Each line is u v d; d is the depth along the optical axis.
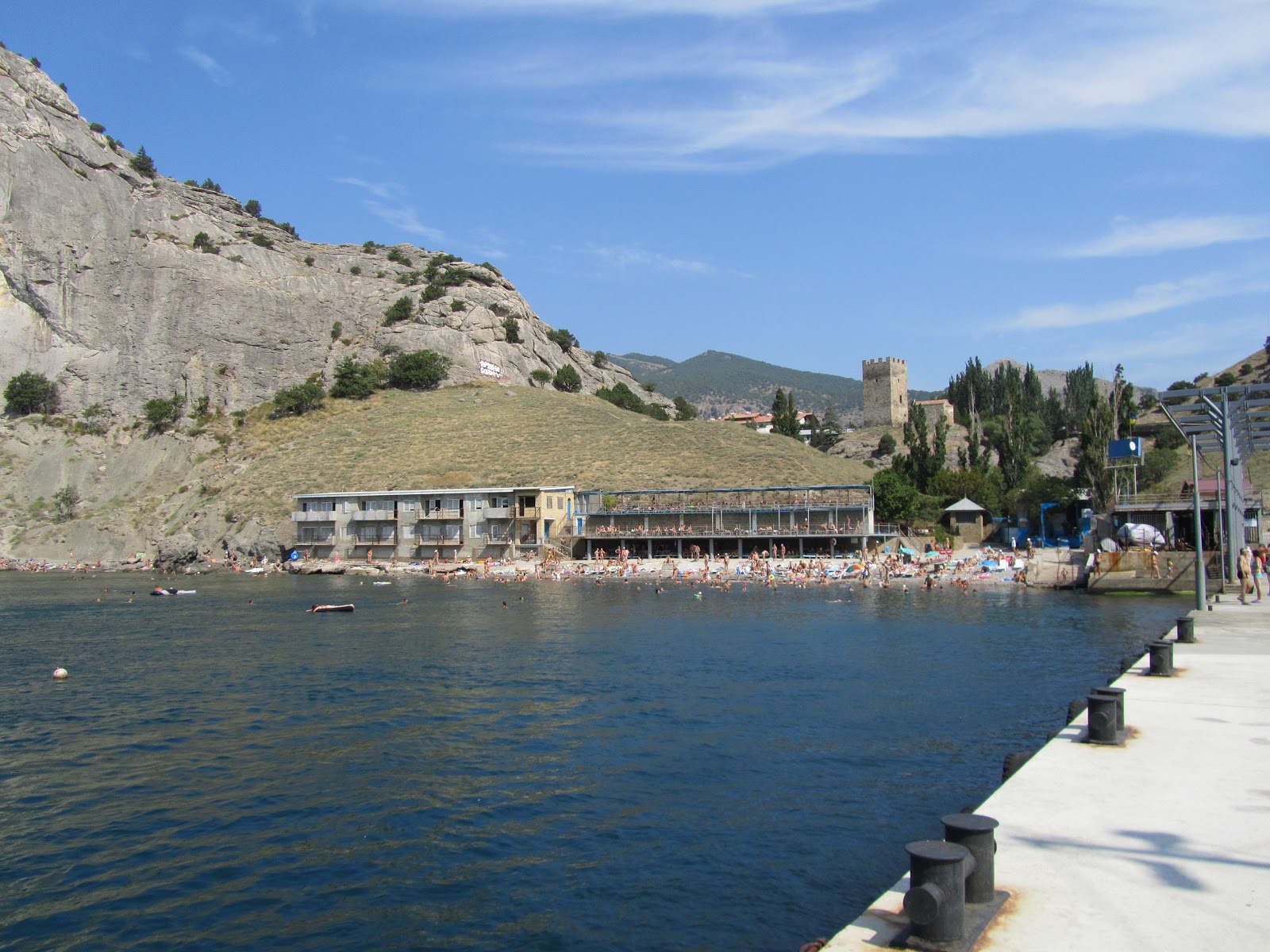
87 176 199.38
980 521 134.12
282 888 21.83
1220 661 25.62
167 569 138.00
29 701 42.25
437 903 20.83
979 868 10.45
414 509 136.50
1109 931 9.81
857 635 58.88
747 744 32.62
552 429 174.88
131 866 23.25
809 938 18.66
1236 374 149.25
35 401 177.50
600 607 79.44
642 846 23.61
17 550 152.00
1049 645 52.91
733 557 118.00
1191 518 90.06
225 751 33.28
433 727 35.97
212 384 192.38
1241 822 13.09
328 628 67.31
